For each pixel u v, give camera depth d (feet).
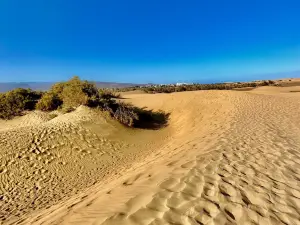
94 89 55.67
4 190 20.26
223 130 27.66
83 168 25.50
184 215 8.55
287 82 193.67
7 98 55.98
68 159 26.86
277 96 67.31
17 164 24.03
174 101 69.36
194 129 36.99
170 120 55.16
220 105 54.34
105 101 49.16
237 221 8.48
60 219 10.37
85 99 47.62
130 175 16.03
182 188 10.82
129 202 9.74
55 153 27.43
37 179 22.40
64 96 54.90
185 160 15.87
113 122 41.57
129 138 36.70
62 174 23.80
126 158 29.25
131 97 86.58
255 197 10.43
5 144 27.07
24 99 58.03
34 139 29.25
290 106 47.88
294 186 11.82
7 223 14.96
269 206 9.76
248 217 8.80
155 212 8.71
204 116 46.75
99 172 24.88
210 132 28.19
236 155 16.67
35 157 25.81
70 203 14.49
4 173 22.45
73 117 40.16
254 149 18.33
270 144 19.92
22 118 50.80
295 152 17.69
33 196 19.52
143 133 40.91
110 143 33.17
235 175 12.85
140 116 52.70
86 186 21.15
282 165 14.80
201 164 14.43
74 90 52.75
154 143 36.19
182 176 12.36
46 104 54.90
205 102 60.23
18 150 26.30
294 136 23.27
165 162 16.81
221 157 16.10
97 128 36.81
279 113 39.52
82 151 29.14
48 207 16.79
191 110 55.88
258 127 27.84
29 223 12.92
